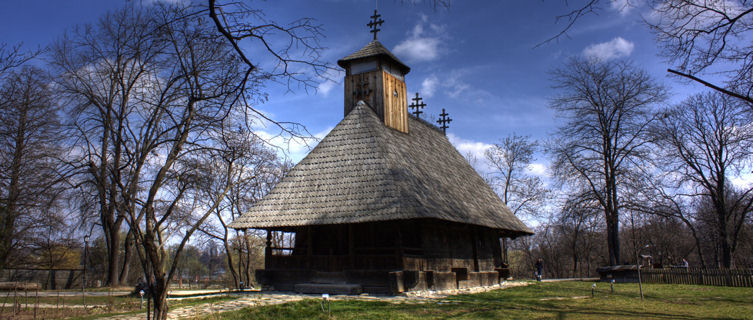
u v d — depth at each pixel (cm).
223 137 916
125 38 1112
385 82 2492
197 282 4434
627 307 1393
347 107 2498
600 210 3234
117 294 2197
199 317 1203
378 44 2572
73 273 2862
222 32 665
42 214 2148
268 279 1878
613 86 3266
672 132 3438
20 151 1903
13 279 2586
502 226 2438
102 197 892
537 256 6444
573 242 4978
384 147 2073
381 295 1669
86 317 1327
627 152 3161
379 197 1823
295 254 2027
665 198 3403
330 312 1256
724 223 3362
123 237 3991
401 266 1722
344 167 2011
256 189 2891
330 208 1844
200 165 959
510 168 4897
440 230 2112
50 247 2433
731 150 3278
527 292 1930
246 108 821
